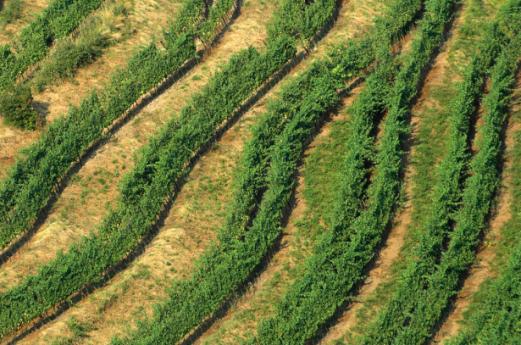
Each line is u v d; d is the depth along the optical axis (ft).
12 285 282.97
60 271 278.87
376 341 280.31
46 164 300.40
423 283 291.58
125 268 294.25
